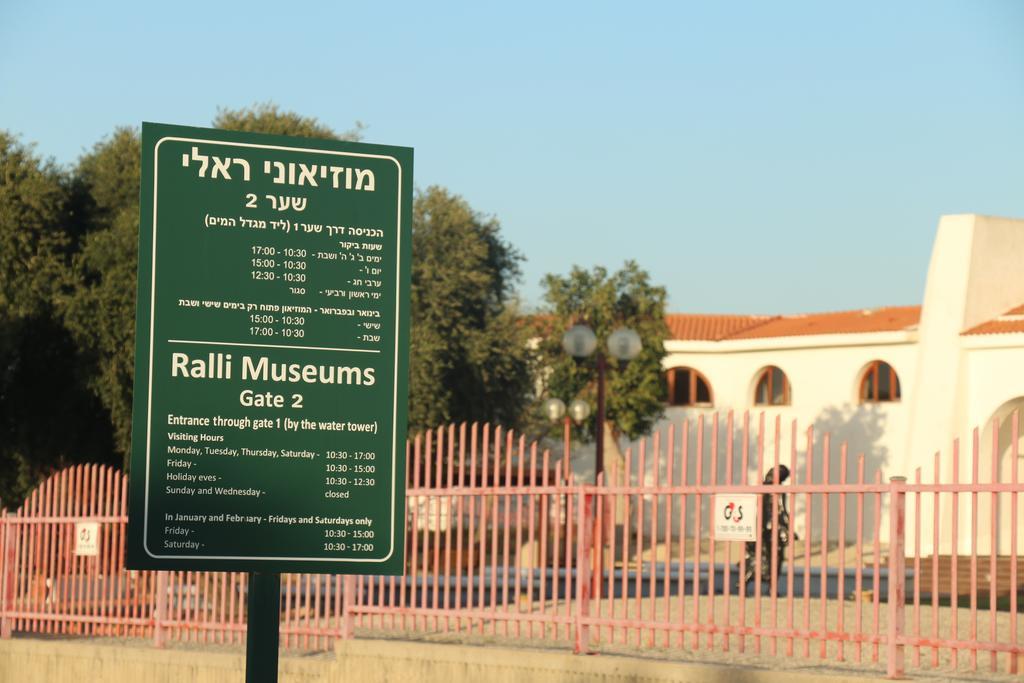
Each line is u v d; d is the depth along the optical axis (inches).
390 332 308.5
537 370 1718.8
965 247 1536.7
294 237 303.0
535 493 478.9
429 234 1600.6
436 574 503.5
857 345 1695.4
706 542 1464.1
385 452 307.0
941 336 1530.5
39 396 1387.8
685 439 439.8
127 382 1339.8
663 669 419.5
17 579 652.7
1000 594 815.7
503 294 1739.7
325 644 533.3
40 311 1378.0
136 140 1514.5
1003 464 1473.9
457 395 1589.6
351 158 307.7
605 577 644.1
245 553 297.7
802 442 1733.5
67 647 577.0
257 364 299.9
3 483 1391.5
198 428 295.4
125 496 619.2
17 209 1374.3
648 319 1705.2
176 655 534.6
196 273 296.5
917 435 1518.2
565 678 441.1
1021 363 1470.2
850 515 1608.0
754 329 1859.0
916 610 394.0
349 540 304.0
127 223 1370.6
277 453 300.5
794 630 418.6
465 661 463.5
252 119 1584.6
